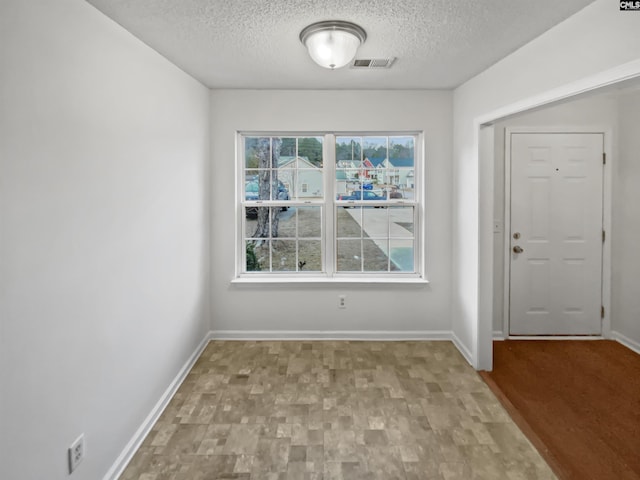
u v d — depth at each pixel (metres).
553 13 1.90
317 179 3.60
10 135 1.23
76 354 1.57
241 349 3.36
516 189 3.59
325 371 2.97
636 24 1.58
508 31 2.12
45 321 1.39
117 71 1.90
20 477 1.28
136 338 2.10
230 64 2.66
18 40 1.26
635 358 3.22
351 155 3.59
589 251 3.61
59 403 1.47
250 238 3.63
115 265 1.87
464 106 3.17
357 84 3.22
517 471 1.92
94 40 1.71
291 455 2.02
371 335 3.58
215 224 3.50
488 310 2.98
